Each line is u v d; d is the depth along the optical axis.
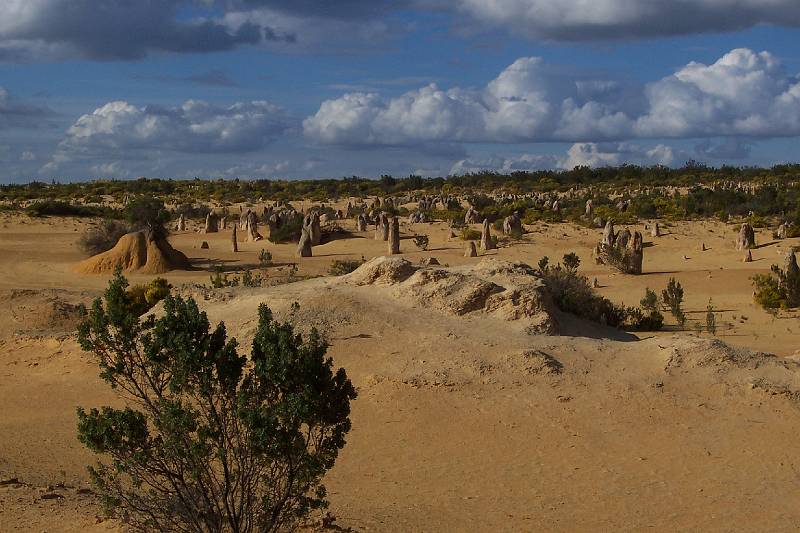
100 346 9.79
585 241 73.00
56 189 163.38
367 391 19.98
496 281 26.34
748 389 19.92
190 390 9.66
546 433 17.89
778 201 98.62
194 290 30.38
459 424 18.36
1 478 14.40
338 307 24.28
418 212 98.38
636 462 16.48
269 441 9.23
